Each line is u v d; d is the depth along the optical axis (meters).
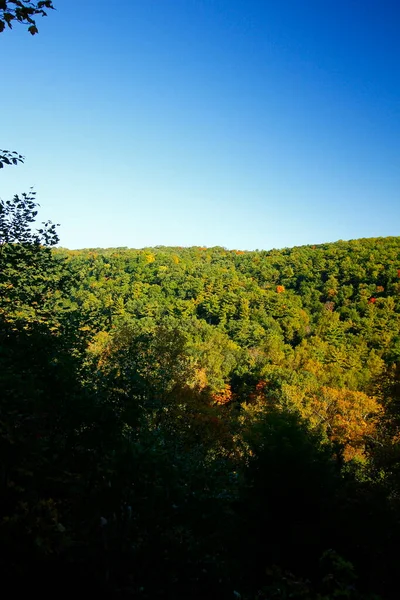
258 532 5.16
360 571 4.65
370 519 5.48
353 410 26.16
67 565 3.15
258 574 4.56
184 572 3.75
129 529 3.66
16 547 3.09
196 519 4.43
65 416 4.56
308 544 4.92
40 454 3.95
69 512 3.86
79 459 4.37
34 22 4.08
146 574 3.48
